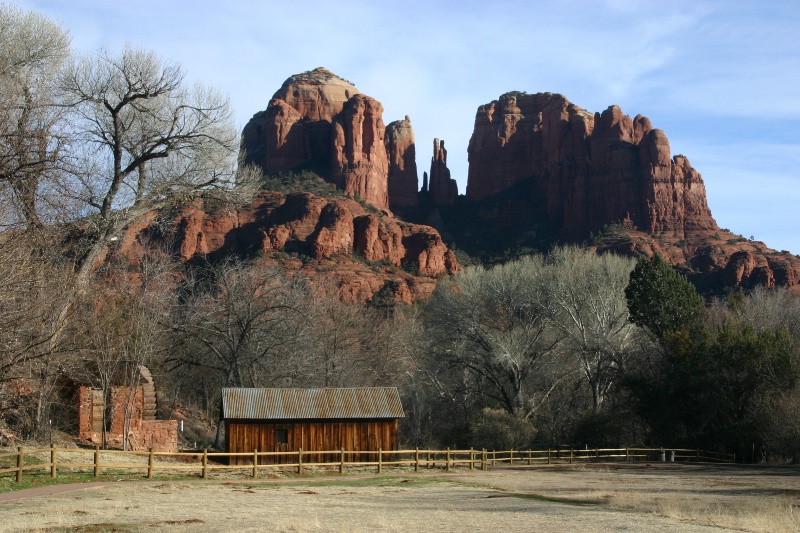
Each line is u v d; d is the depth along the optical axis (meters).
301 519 20.52
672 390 57.66
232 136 45.84
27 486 26.95
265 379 52.88
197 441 49.88
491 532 18.34
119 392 38.81
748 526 19.70
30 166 30.55
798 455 50.56
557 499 27.02
